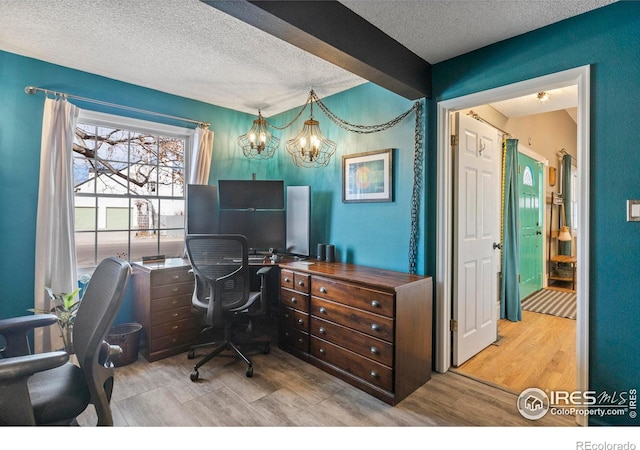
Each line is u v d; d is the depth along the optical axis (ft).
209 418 6.44
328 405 6.92
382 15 6.49
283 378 8.04
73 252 8.91
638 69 5.73
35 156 8.63
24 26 7.10
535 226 16.25
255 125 12.83
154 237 11.02
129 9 6.52
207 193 10.88
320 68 9.06
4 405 3.56
